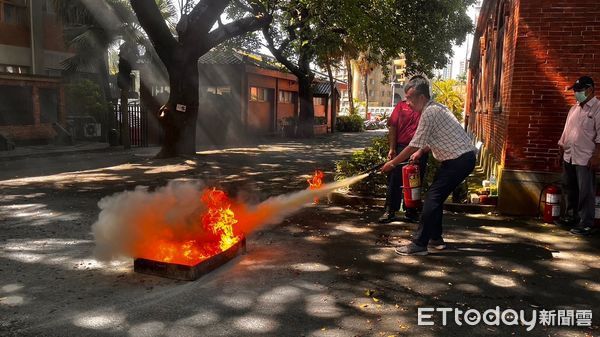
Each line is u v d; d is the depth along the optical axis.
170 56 13.42
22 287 4.12
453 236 5.83
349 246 5.40
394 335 3.34
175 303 3.82
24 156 13.88
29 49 19.73
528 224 6.43
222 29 13.77
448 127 4.92
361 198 7.59
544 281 4.38
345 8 12.48
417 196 5.57
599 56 6.47
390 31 16.09
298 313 3.67
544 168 6.80
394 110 6.37
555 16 6.58
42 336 3.27
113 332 3.34
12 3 18.91
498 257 5.04
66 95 18.59
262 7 13.91
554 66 6.64
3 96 15.63
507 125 6.93
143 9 12.52
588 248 5.36
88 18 17.61
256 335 3.31
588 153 5.77
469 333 3.40
